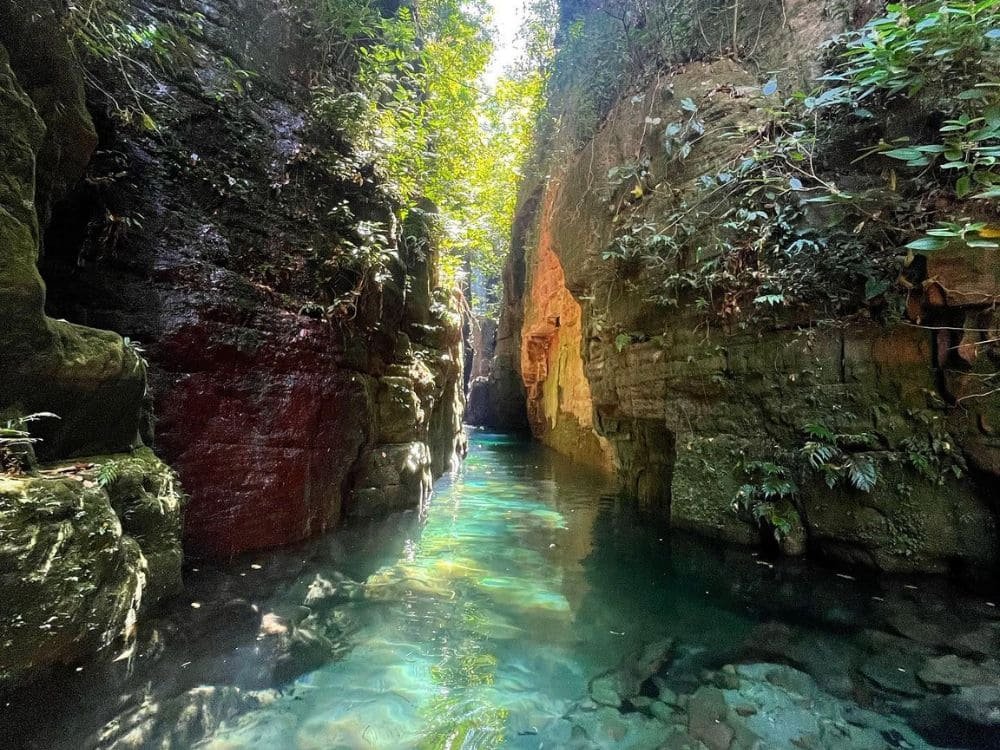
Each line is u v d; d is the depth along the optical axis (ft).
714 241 17.95
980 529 12.98
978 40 11.60
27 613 6.89
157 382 12.76
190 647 9.75
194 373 13.48
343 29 20.85
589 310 27.89
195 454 13.29
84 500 8.03
